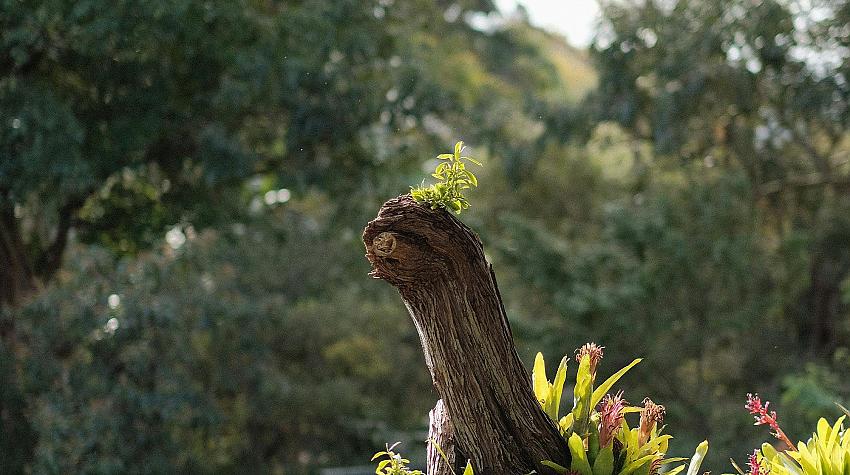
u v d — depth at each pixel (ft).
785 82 47.32
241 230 47.01
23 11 32.37
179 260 39.01
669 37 48.47
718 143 50.29
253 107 39.58
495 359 9.56
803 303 51.93
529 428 9.82
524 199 64.03
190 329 37.29
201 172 39.32
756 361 46.14
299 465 49.26
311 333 51.29
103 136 35.58
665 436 10.50
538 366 10.73
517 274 48.21
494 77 79.82
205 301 37.93
